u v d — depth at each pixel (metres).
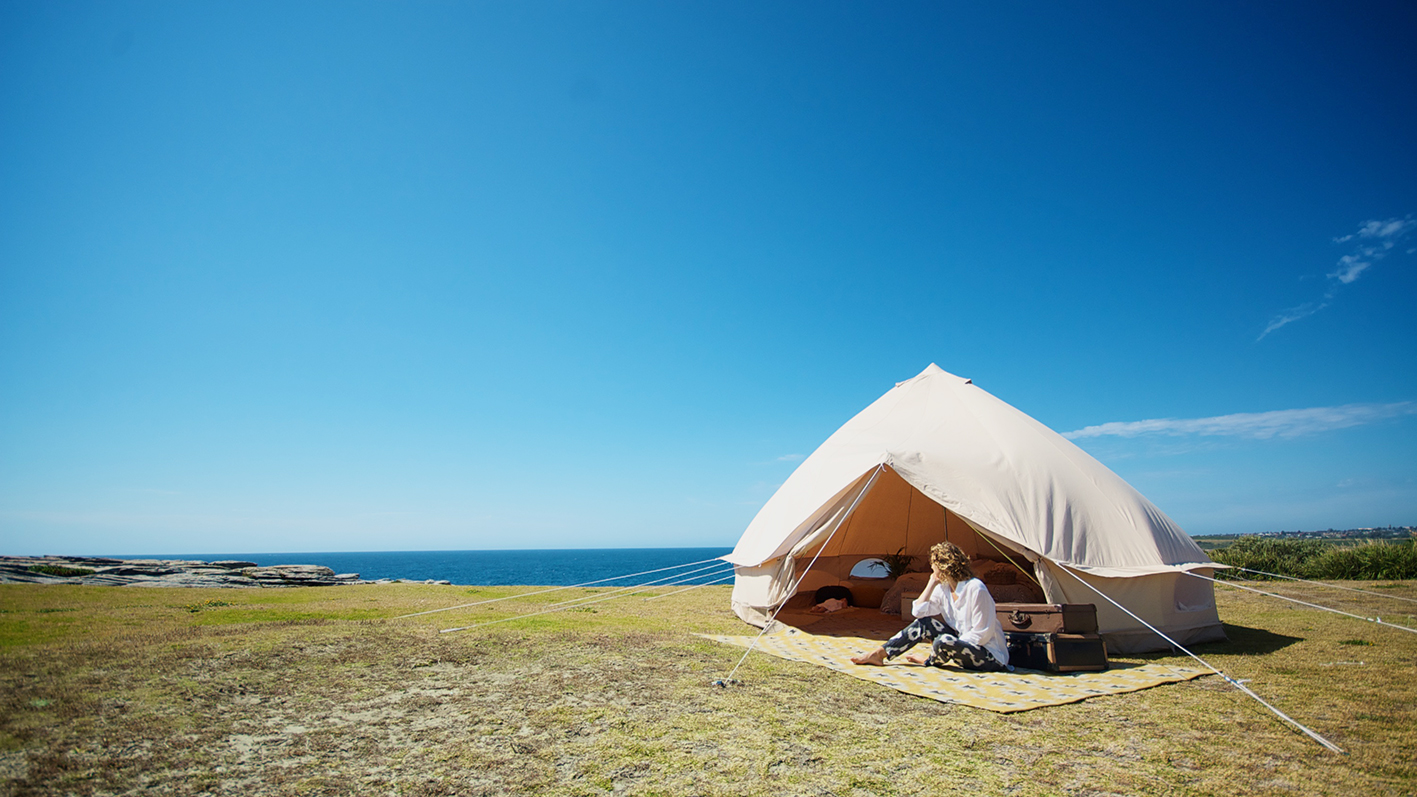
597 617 8.83
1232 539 18.19
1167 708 4.58
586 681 5.05
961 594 5.91
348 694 4.57
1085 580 6.69
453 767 3.31
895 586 9.84
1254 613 9.30
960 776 3.33
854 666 5.90
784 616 9.54
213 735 3.67
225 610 8.70
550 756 3.49
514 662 5.68
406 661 5.59
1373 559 14.58
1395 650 6.62
